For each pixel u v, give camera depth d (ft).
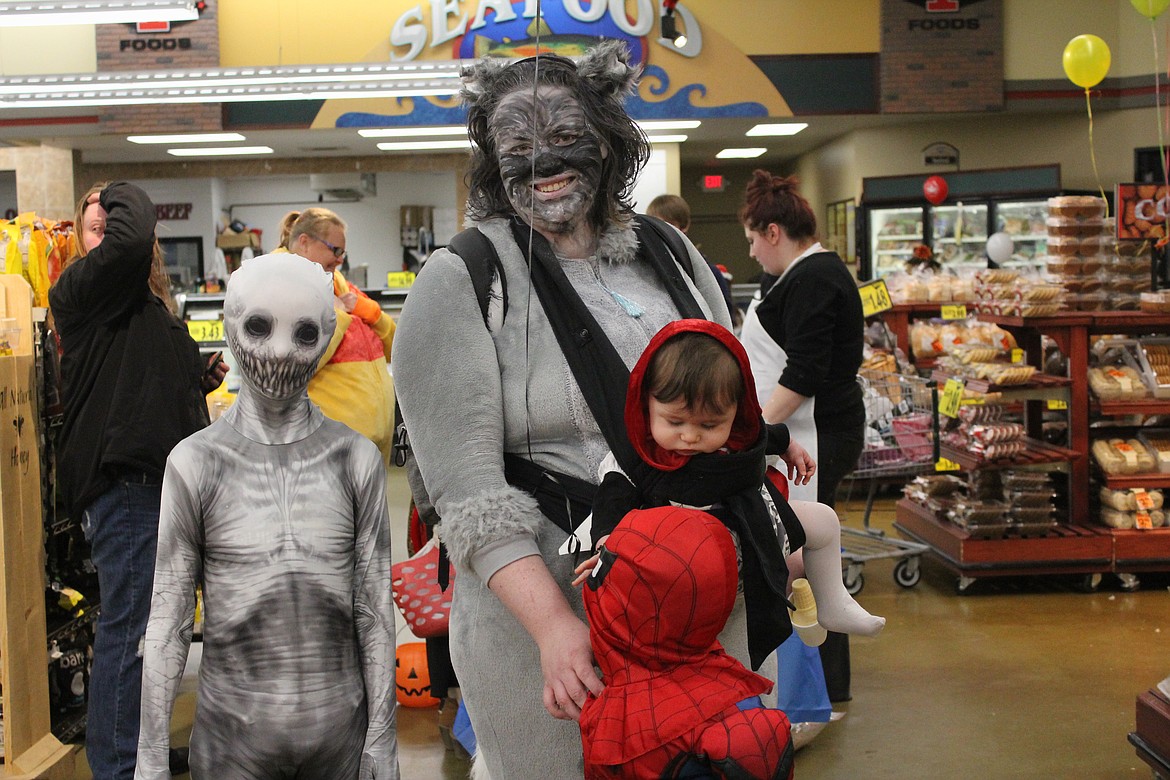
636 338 5.06
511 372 4.93
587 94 5.16
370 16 40.04
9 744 8.90
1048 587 16.10
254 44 40.29
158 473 8.55
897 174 44.11
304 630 5.25
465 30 39.99
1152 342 16.75
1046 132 43.39
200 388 9.25
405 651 12.01
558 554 4.83
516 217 5.27
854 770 9.93
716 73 40.60
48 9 19.70
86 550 11.57
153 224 8.77
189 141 42.86
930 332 24.36
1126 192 18.06
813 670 10.15
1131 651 13.14
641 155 5.45
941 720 11.10
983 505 15.49
